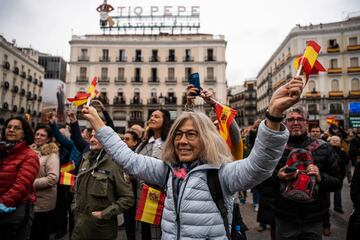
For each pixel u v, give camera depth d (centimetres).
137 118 3812
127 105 3806
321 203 270
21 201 261
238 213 245
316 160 284
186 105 279
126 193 274
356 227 279
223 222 166
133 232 374
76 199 289
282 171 266
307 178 259
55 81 4734
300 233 267
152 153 329
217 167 170
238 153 248
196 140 180
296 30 3659
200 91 276
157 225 303
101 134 199
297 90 133
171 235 169
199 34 3944
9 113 3472
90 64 3856
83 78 3831
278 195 283
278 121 140
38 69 4322
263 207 366
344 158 560
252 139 541
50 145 372
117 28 4156
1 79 3288
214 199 167
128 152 197
